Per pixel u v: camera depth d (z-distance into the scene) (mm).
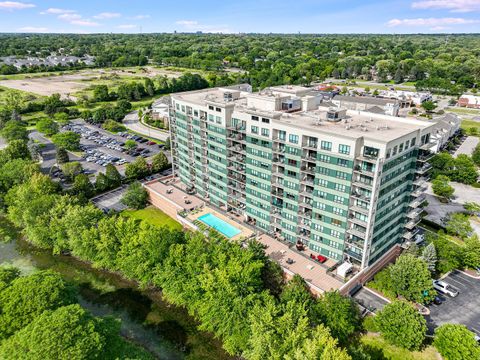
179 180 169875
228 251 104438
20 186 151000
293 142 108375
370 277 110688
